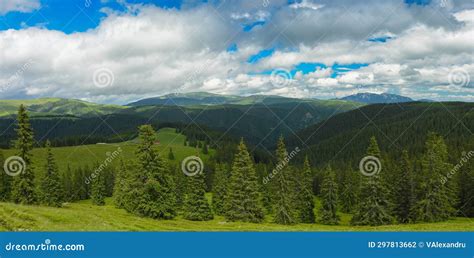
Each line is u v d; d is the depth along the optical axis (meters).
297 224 59.31
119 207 85.00
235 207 58.53
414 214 62.34
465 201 72.31
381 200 59.09
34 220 31.61
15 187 55.81
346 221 75.00
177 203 82.56
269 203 86.94
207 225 49.88
